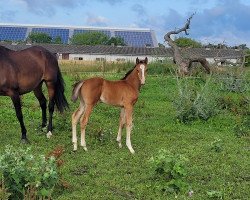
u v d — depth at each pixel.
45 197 7.23
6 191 6.80
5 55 11.33
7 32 79.81
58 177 7.69
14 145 10.99
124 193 7.84
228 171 9.16
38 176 7.07
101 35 78.75
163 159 8.12
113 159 9.95
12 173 6.95
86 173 8.99
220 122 14.72
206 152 10.68
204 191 7.95
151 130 13.46
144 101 18.86
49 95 12.50
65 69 34.81
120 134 11.27
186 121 14.91
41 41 75.31
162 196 7.66
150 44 79.50
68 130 12.80
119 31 83.94
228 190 7.99
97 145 11.35
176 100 15.27
